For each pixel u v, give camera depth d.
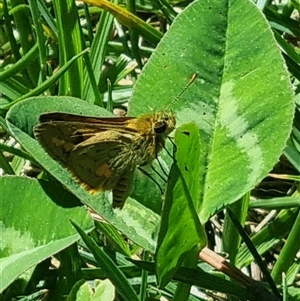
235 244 0.05
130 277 0.05
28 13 0.06
